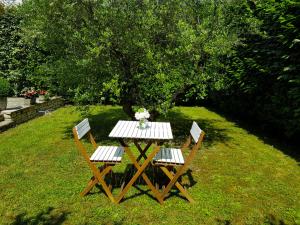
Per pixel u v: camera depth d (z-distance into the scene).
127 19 5.84
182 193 4.28
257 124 9.16
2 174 5.01
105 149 4.58
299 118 6.28
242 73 8.20
